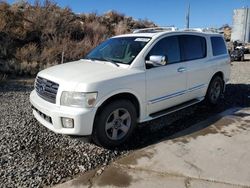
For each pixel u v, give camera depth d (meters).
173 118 6.02
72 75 4.45
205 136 5.02
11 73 10.76
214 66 6.67
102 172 3.84
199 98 6.34
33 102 4.73
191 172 3.80
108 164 4.07
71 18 18.00
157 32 5.63
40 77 4.83
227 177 3.67
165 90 5.28
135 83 4.66
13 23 14.23
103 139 4.42
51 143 4.68
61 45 14.33
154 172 3.82
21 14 15.19
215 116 6.15
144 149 4.52
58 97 4.23
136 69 4.79
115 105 4.46
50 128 4.39
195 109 6.70
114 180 3.65
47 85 4.52
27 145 4.59
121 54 5.20
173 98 5.50
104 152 4.43
